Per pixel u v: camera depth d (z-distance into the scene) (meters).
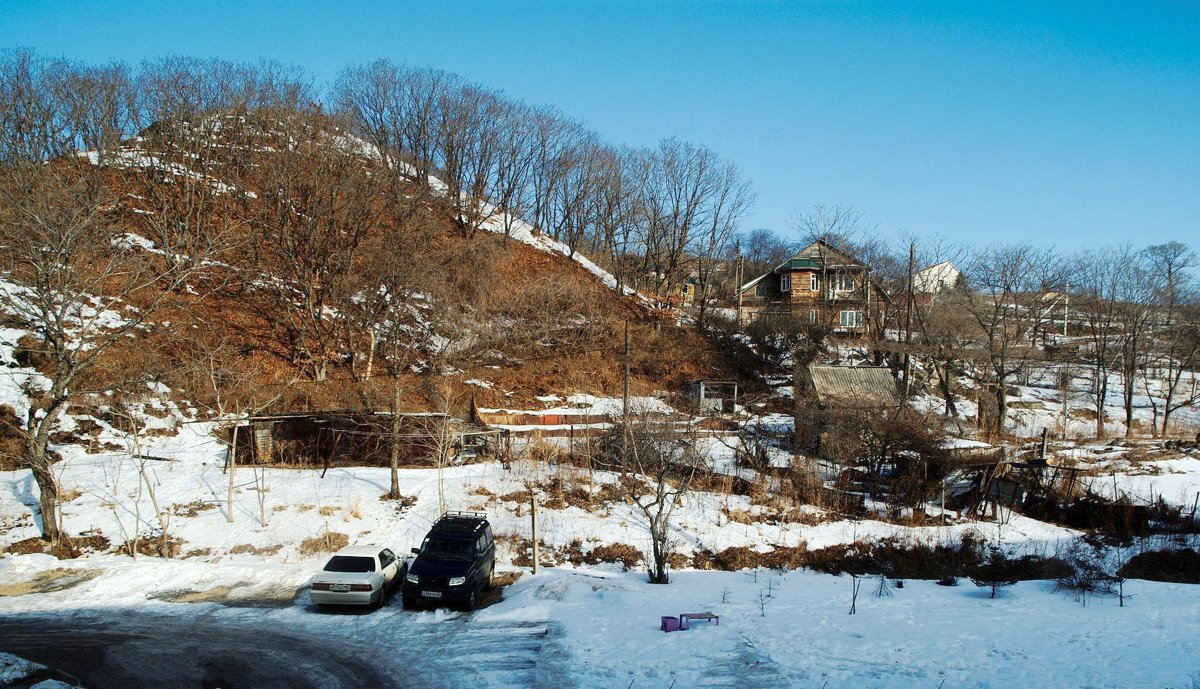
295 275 42.34
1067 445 38.72
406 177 56.66
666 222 67.62
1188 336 48.62
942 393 48.12
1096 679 11.44
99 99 46.50
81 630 15.20
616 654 13.45
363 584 17.09
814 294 61.56
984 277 45.19
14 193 28.97
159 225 38.31
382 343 41.75
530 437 32.47
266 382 34.88
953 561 24.17
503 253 54.03
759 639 14.12
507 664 13.41
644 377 46.66
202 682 12.48
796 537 24.95
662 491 21.77
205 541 21.86
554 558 22.31
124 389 27.11
